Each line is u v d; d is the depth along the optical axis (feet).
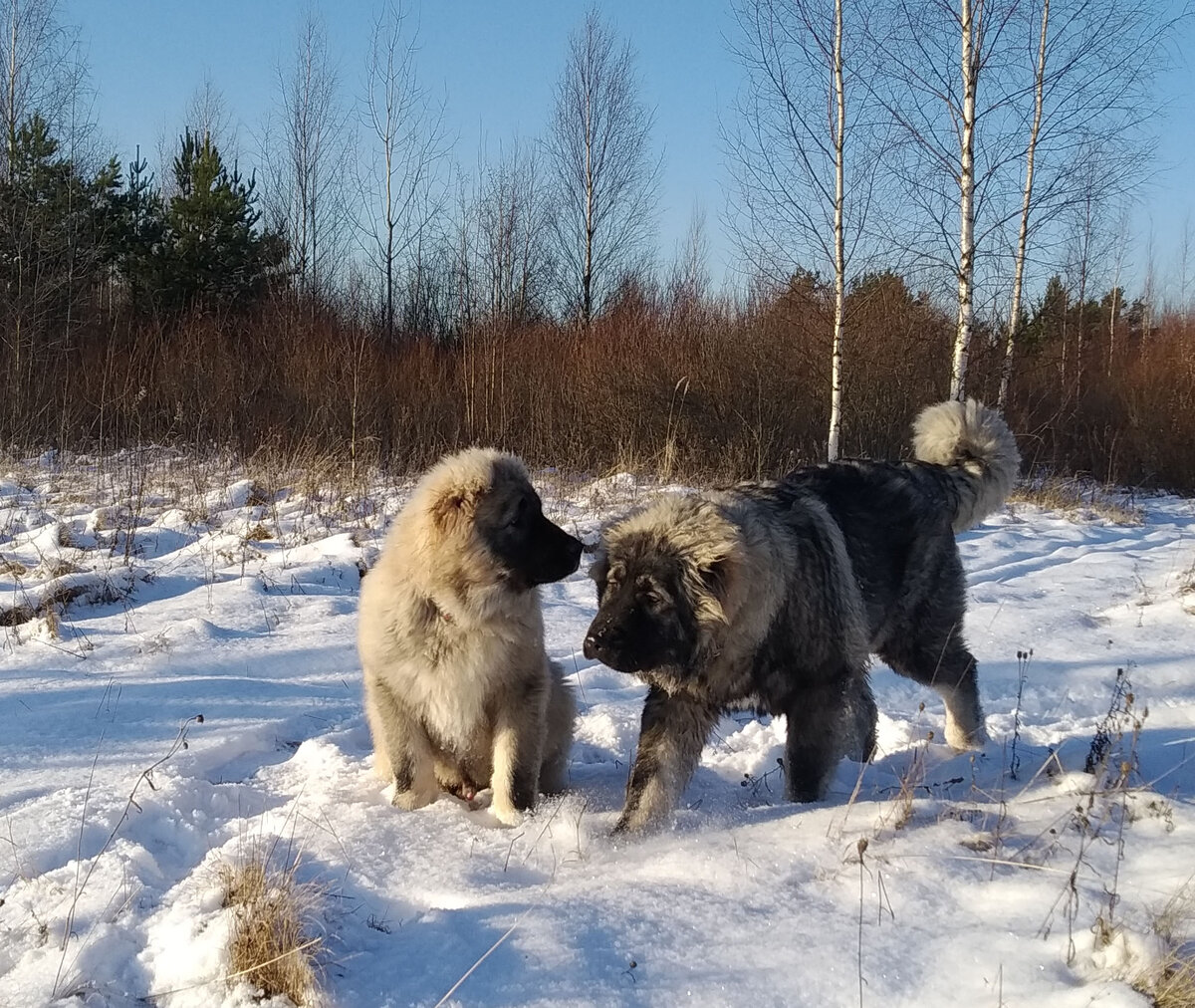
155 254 100.12
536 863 13.33
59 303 84.28
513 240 103.91
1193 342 83.92
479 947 10.17
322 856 13.11
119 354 74.23
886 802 14.38
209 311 97.35
